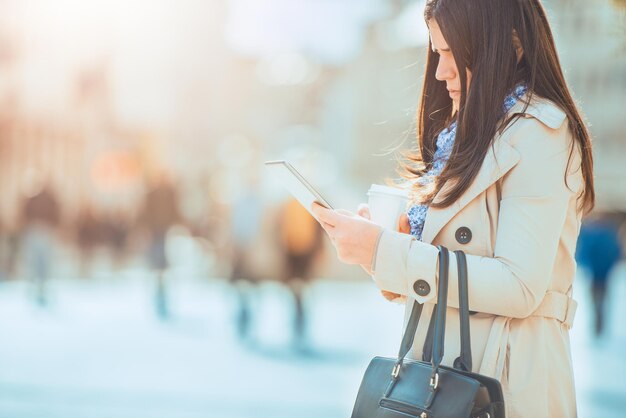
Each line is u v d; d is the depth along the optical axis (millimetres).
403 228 3551
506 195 3219
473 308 3182
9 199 32625
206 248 34906
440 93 3752
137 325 18156
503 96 3273
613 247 19688
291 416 9703
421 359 3363
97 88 35906
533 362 3273
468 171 3232
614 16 5086
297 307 16641
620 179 58844
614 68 56531
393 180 3900
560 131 3229
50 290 24781
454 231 3285
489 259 3174
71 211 34906
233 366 13250
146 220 20703
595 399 11148
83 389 10992
